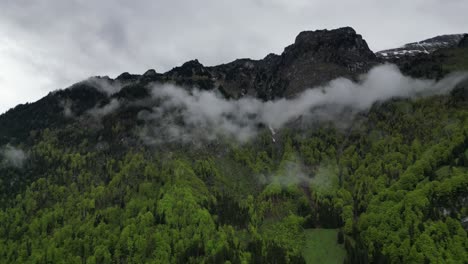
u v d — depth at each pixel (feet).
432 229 652.07
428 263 615.16
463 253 606.96
